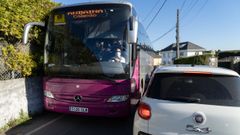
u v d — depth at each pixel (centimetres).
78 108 701
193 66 505
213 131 394
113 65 689
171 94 436
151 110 427
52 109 739
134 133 452
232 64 2133
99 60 695
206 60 2370
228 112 399
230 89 430
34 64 820
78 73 702
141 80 923
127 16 710
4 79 727
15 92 722
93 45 709
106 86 682
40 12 859
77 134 652
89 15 727
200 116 399
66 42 735
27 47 808
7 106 687
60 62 731
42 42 866
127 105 693
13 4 725
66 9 751
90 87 689
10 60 729
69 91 707
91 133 664
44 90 762
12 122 701
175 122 409
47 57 759
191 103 417
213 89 432
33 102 809
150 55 1365
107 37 705
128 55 697
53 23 764
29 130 671
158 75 468
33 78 814
